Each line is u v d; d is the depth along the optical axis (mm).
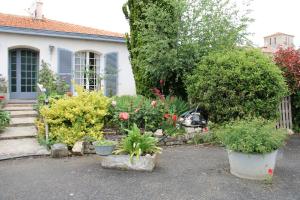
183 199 4105
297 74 8789
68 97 7500
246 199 4113
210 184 4676
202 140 7582
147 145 5582
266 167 4867
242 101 7430
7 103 10609
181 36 9219
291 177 5023
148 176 5055
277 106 7852
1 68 11773
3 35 11758
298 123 9461
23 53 12633
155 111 7473
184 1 9102
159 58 8859
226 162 5895
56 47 12844
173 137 7395
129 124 7305
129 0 10352
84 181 4777
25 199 4055
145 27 9773
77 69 13664
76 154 6352
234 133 5016
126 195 4230
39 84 10930
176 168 5504
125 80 14422
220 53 8281
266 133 4863
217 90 7484
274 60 9289
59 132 6781
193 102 8641
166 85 10016
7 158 5934
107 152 5469
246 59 7629
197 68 8367
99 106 7352
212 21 9453
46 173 5152
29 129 8031
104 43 13898
